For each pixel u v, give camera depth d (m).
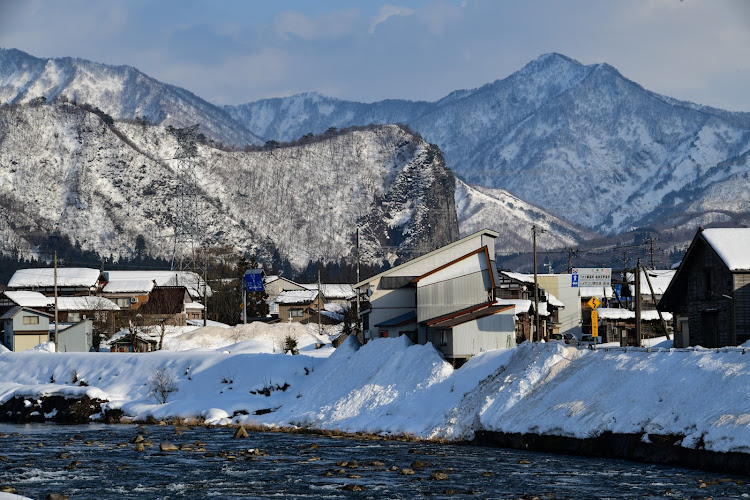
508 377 81.75
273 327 156.50
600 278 148.12
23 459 68.56
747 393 61.03
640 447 63.97
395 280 111.31
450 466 63.19
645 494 51.50
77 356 124.25
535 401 76.12
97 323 171.38
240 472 61.62
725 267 87.19
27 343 156.88
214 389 106.31
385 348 99.06
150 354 119.19
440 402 85.50
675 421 63.34
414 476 59.28
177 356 115.62
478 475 59.19
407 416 85.00
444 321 97.62
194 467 64.00
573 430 68.75
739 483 53.59
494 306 100.06
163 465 65.00
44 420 105.31
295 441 79.19
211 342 148.62
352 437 81.56
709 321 92.81
